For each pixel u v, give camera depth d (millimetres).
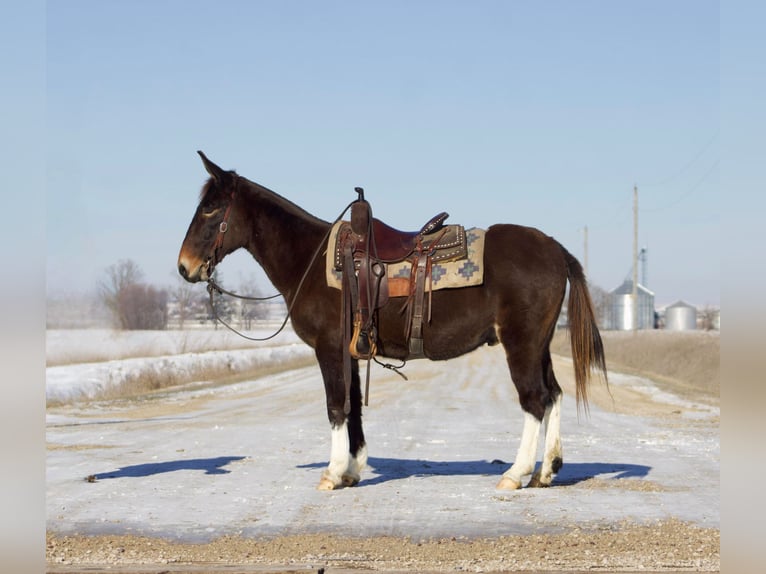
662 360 39125
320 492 9117
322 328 9227
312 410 20078
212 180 9688
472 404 21156
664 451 12398
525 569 6086
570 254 9289
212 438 14344
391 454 12047
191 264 9641
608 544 6789
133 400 24125
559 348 66875
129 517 7969
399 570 6066
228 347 56469
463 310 8867
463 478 9953
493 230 9188
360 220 9016
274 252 9586
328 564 6273
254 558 6492
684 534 7098
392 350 9172
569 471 10445
